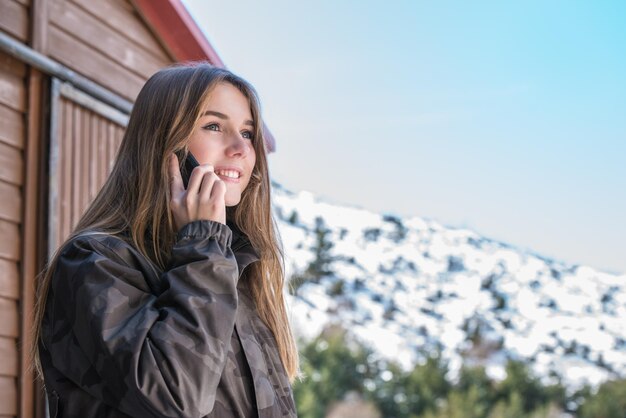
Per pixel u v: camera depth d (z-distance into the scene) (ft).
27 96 15.26
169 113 7.96
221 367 6.81
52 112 15.47
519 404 51.37
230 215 8.56
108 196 7.97
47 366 7.29
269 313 8.40
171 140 7.84
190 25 18.49
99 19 17.12
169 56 19.04
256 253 8.13
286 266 8.66
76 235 7.50
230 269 7.11
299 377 8.74
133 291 6.99
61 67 15.64
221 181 7.48
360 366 51.52
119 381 6.64
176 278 6.97
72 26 16.37
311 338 52.31
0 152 14.73
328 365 50.93
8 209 14.76
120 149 8.19
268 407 7.40
